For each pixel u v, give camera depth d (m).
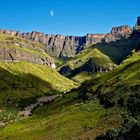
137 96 142.75
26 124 179.38
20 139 143.50
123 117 125.81
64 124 144.12
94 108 154.25
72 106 177.00
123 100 145.62
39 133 145.12
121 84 170.38
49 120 164.50
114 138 88.25
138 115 122.12
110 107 146.25
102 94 169.50
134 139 80.56
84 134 121.31
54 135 133.75
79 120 142.50
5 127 181.75
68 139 121.94
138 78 172.50
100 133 113.75
